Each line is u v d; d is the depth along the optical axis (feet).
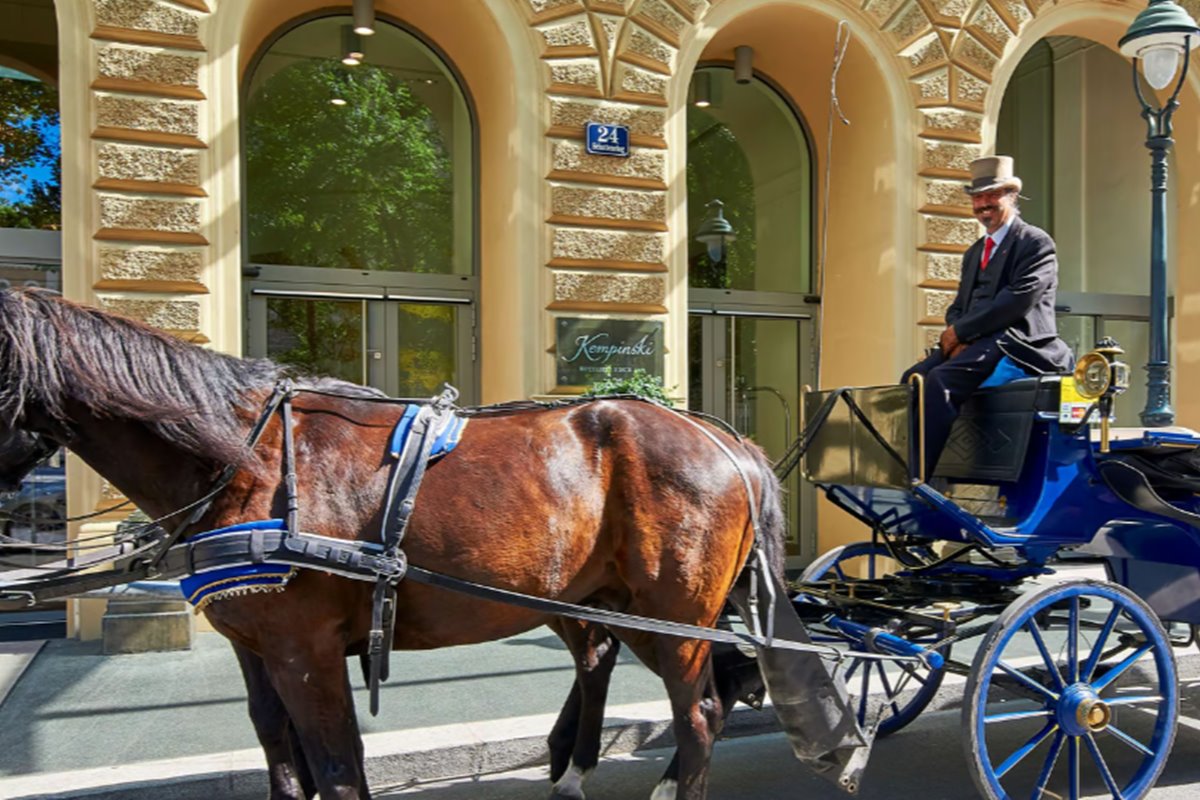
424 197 28.84
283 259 27.32
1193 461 14.87
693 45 27.22
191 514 9.76
